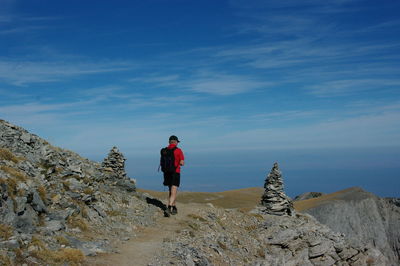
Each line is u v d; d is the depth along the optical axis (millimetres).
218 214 21219
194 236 15766
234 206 82875
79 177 16828
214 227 18562
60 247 10680
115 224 15102
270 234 21625
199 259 13062
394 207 105000
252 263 16391
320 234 24531
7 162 13867
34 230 11164
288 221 25422
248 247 18281
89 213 14773
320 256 23094
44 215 12547
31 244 9828
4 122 17922
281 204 28703
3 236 9680
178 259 12281
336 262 23406
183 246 13781
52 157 17281
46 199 13375
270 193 29234
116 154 23375
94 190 16922
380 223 98688
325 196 113375
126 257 11461
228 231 19125
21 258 8938
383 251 91688
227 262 14680
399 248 92688
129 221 16047
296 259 21453
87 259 10469
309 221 27766
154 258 11812
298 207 102938
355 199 104875
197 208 21391
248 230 21156
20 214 11219
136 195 20969
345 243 25125
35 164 15539
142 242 13578
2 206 10742
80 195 15328
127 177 23359
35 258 9266
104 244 12258
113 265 10516
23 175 13336
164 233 15391
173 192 18297
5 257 8602
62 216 13070
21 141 16969
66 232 12219
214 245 15562
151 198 21703
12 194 11398
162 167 18078
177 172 18141
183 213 19422
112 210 16484
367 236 93500
